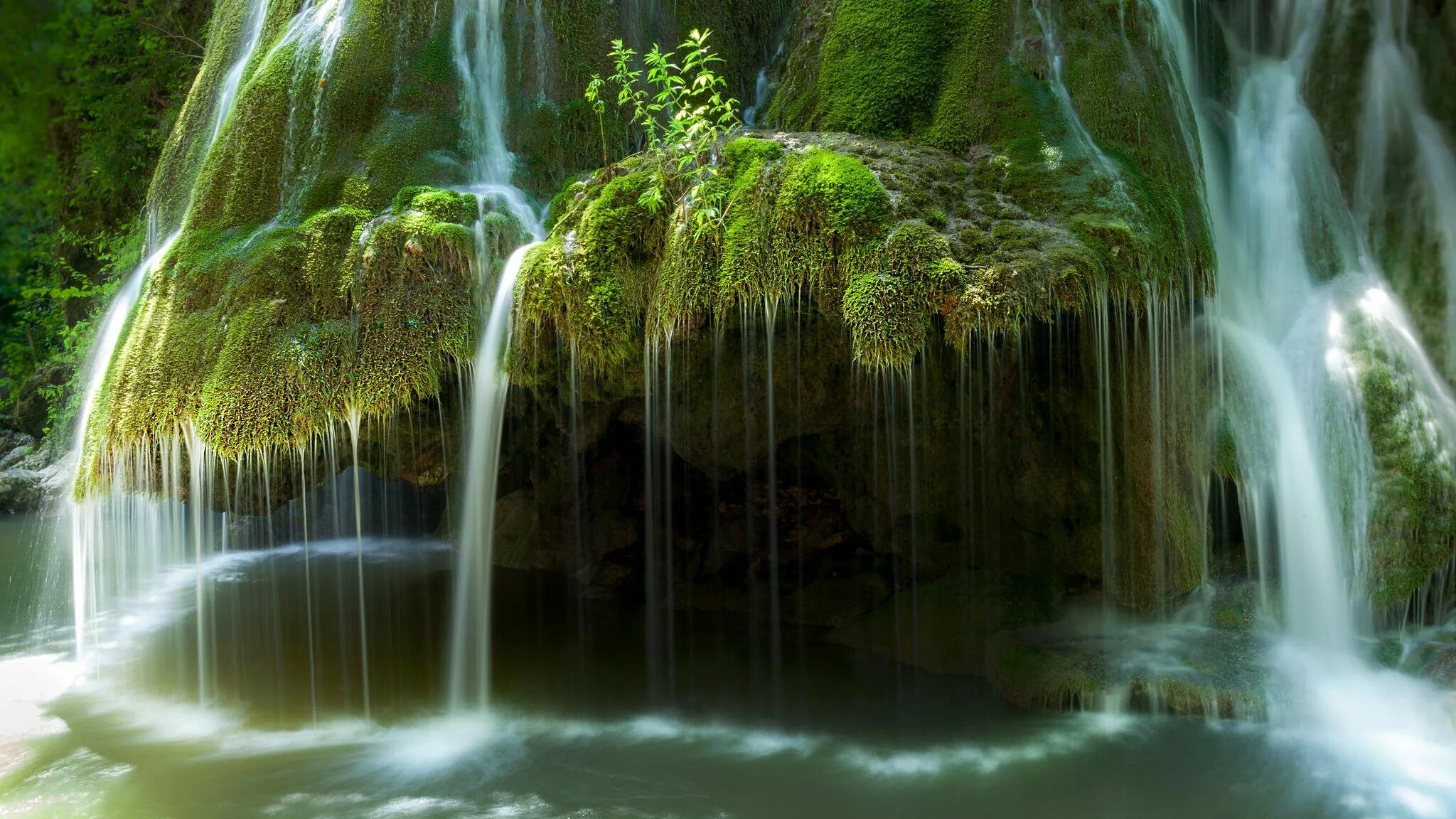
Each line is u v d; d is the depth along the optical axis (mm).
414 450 6055
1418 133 6922
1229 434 5758
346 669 6504
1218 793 4469
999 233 4742
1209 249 5512
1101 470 5691
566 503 7812
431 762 5086
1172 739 4977
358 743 5348
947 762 4875
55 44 8562
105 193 11734
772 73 7492
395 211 5656
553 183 6613
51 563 10195
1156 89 5629
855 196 4684
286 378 5184
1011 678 5625
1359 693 5188
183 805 4660
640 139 6930
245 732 5539
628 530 7684
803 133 5746
